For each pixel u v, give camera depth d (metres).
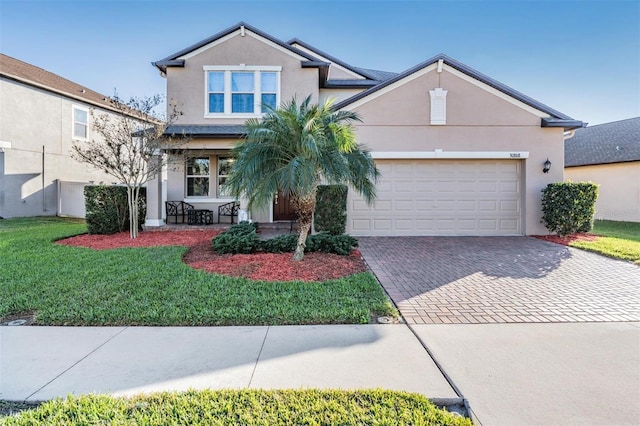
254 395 2.80
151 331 4.12
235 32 13.59
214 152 13.52
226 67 13.53
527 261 7.91
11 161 15.27
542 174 11.45
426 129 11.43
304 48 16.78
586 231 10.86
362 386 2.99
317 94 13.73
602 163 17.47
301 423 2.48
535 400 2.82
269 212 14.43
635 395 2.88
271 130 6.64
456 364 3.38
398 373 3.21
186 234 11.34
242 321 4.41
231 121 13.54
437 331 4.18
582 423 2.55
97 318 4.41
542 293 5.64
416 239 10.93
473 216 11.68
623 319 4.56
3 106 14.91
